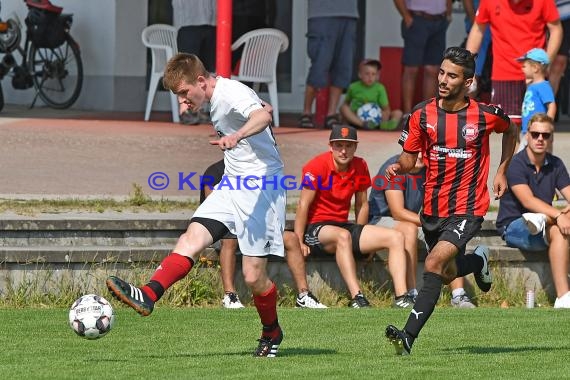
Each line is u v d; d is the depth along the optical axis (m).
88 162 38.31
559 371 20.03
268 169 20.66
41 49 55.75
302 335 24.20
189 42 47.47
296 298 30.33
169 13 54.78
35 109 54.16
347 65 47.69
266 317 21.17
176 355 21.62
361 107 48.03
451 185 21.84
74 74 54.78
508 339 23.92
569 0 41.84
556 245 30.52
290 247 29.72
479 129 21.66
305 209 30.66
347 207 31.03
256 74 47.75
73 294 28.78
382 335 24.22
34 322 25.48
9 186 34.38
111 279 19.61
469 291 31.03
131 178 36.19
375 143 42.56
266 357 21.25
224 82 20.11
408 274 30.66
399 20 56.78
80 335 20.55
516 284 31.38
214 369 19.92
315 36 46.94
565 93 56.44
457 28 57.09
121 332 24.41
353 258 30.12
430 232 22.25
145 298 19.84
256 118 19.56
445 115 21.72
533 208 30.95
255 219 20.53
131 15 54.22
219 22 40.44
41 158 38.69
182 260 20.30
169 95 54.84
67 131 44.25
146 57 54.69
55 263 28.86
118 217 30.84
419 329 21.20
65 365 20.38
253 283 20.77
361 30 56.72
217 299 29.75
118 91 54.19
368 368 20.06
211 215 20.66
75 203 32.62
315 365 20.38
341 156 30.52
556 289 30.81
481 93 48.06
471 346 22.95
